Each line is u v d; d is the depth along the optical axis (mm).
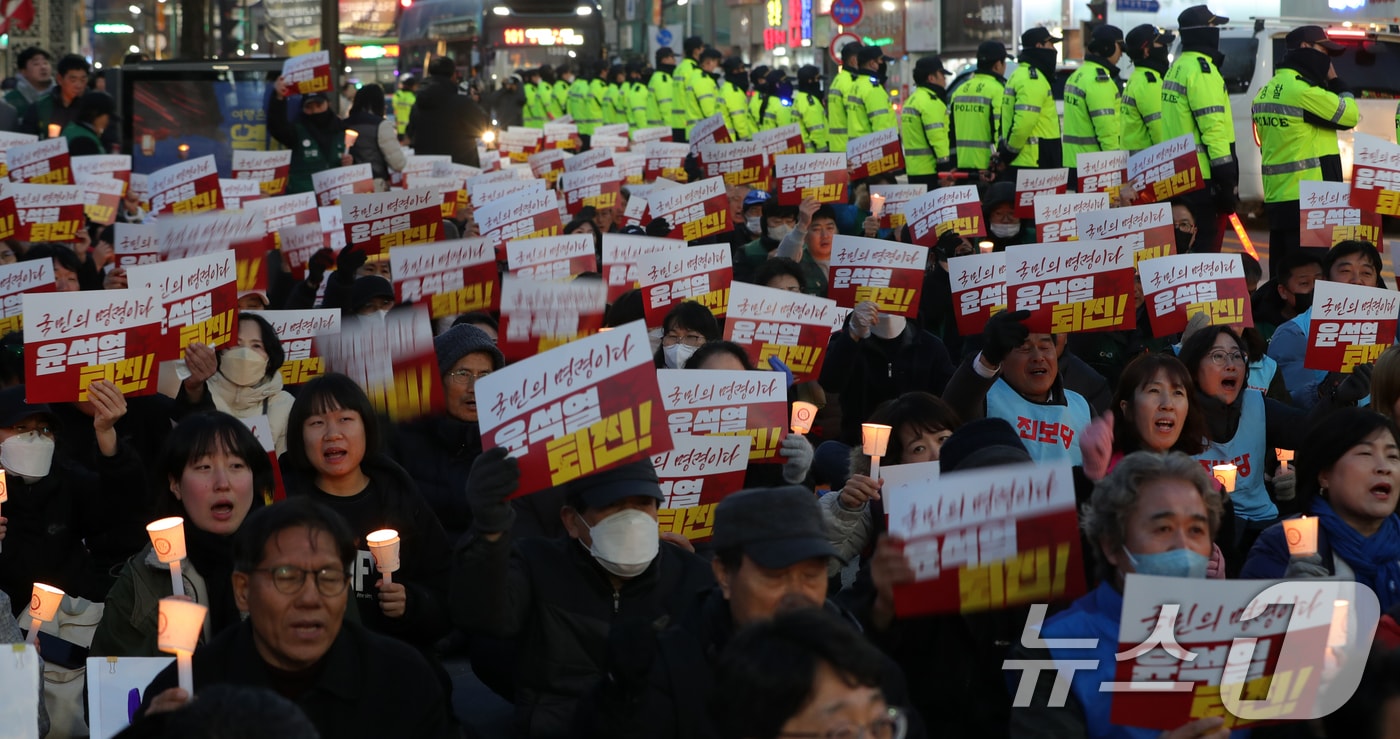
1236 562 6316
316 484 5973
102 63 41219
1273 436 7672
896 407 6301
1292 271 10492
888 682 3930
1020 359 7035
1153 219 11055
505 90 36062
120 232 11883
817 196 15414
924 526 4312
